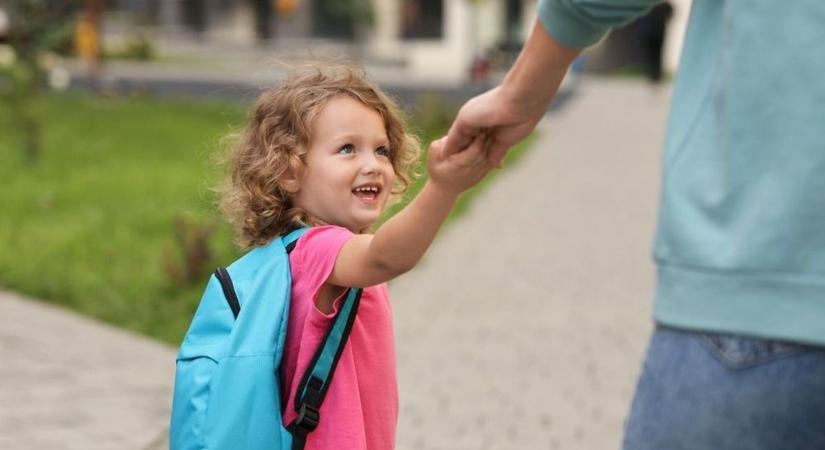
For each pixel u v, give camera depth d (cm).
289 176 264
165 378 641
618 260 1008
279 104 264
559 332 766
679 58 202
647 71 3259
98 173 1407
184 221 888
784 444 178
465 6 4197
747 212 181
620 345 736
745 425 179
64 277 870
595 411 603
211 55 4266
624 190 1412
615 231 1147
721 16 191
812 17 176
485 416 592
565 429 573
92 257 940
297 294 252
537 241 1091
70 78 2758
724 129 185
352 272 243
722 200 184
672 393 186
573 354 712
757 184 180
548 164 1648
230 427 242
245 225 270
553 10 200
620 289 898
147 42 3972
